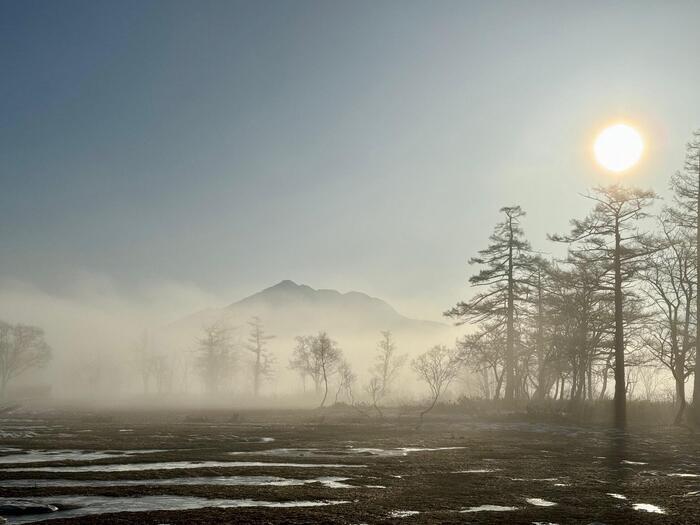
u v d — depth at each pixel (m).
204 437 31.55
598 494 15.17
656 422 43.22
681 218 42.09
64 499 13.59
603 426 40.50
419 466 20.53
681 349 44.91
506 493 15.23
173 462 20.73
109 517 11.66
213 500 13.67
